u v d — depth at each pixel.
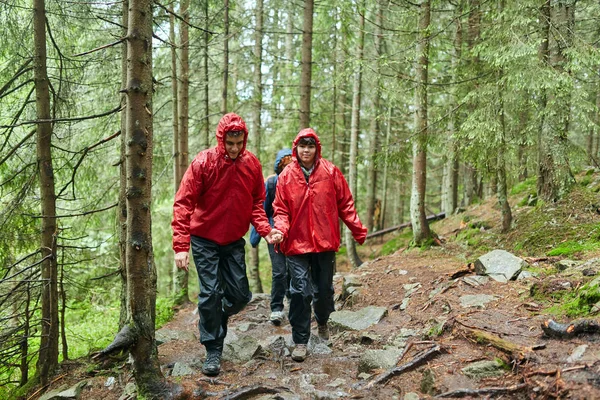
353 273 6.88
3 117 5.00
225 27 8.60
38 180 4.42
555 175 6.31
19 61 4.65
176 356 4.07
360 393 2.90
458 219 10.34
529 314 3.47
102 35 6.57
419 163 7.52
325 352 3.89
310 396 3.00
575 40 5.55
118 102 6.50
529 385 2.43
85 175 6.16
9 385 5.09
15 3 4.52
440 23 8.89
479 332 3.21
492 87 5.88
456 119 6.92
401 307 4.64
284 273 5.34
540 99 6.32
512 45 5.23
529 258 4.93
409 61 7.16
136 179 2.90
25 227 4.51
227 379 3.39
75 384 3.68
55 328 4.01
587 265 4.14
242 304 3.68
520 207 7.32
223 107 8.90
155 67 8.41
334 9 10.68
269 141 12.67
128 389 3.32
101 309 8.16
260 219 3.70
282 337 4.30
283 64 11.78
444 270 5.73
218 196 3.41
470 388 2.60
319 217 3.71
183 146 7.45
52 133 4.51
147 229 2.96
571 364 2.46
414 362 3.08
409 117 12.05
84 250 6.20
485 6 6.66
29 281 3.98
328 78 12.38
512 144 6.72
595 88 8.39
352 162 11.72
